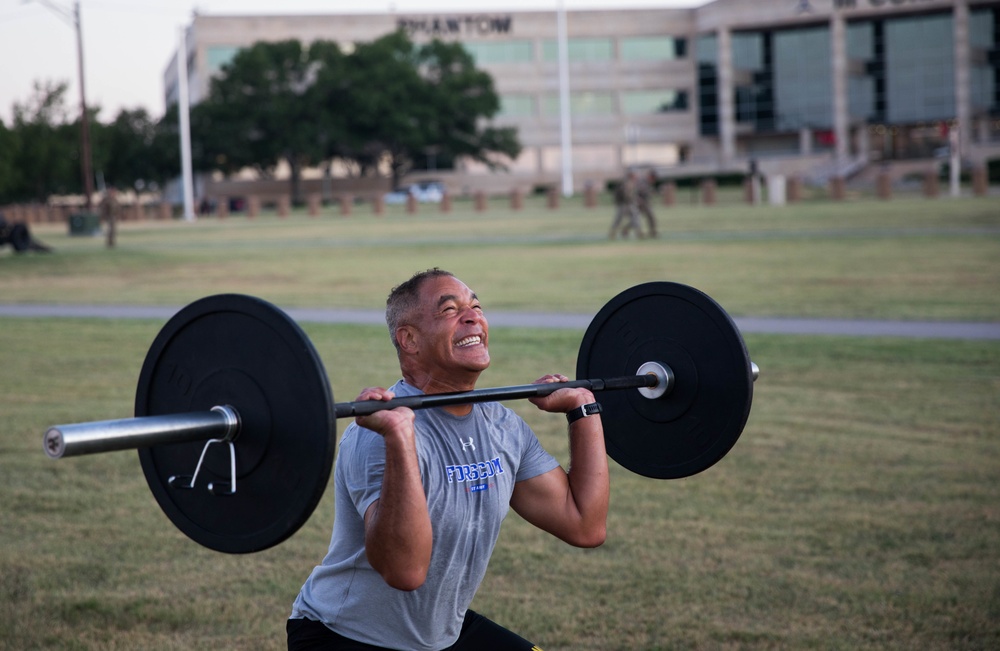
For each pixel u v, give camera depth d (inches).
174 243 1466.5
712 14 3708.2
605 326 136.8
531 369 456.1
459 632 122.3
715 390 127.3
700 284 778.2
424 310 113.9
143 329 625.9
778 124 3681.1
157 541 246.7
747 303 669.9
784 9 3545.8
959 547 232.8
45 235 1894.7
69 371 477.1
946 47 3435.0
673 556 231.9
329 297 773.9
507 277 867.4
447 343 113.2
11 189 3437.5
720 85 3703.3
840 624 194.9
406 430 100.9
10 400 408.2
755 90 3708.2
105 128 3580.2
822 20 3528.5
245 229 1884.8
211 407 99.1
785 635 190.9
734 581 216.7
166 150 3417.8
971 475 288.8
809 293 711.1
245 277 948.0
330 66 3440.0
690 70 3875.5
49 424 364.5
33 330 622.5
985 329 545.0
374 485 107.2
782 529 248.1
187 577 224.1
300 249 1273.4
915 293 695.1
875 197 2172.7
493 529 115.9
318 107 3440.0
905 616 197.8
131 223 2450.8
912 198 2036.2
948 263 858.1
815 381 423.8
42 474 302.7
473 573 116.5
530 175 3919.8
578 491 121.0
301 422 94.1
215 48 3700.8
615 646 187.9
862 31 3528.5
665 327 131.1
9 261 1129.4
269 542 97.2
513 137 3622.0
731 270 865.5
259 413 96.5
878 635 189.9
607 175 3929.6
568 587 215.8
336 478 113.0
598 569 225.5
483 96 3526.1
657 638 190.9
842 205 1855.3
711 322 126.6
